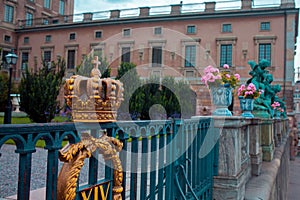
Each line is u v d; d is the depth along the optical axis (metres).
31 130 1.08
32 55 39.12
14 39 40.28
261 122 5.73
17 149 1.07
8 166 5.85
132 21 32.59
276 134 9.62
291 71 28.17
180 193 2.38
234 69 29.45
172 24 31.44
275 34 28.70
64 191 1.28
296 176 16.11
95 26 35.06
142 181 2.00
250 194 3.84
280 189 7.66
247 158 4.61
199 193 2.88
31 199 2.64
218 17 30.08
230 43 29.86
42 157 6.76
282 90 28.03
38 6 45.28
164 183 2.30
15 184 4.40
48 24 39.25
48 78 15.35
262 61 8.31
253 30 29.36
